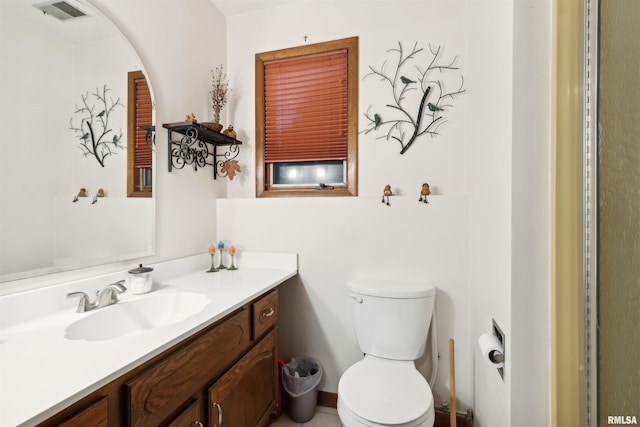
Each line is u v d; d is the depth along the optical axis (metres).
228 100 1.95
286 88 1.89
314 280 1.71
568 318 0.70
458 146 1.56
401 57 1.65
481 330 1.19
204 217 1.77
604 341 0.61
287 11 1.85
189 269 1.61
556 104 0.70
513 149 0.75
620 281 0.55
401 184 1.65
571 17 0.68
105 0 1.18
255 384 1.28
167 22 1.49
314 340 1.72
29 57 0.92
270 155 1.92
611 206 0.58
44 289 0.94
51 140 0.98
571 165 0.69
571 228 0.69
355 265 1.64
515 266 0.75
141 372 0.73
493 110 0.97
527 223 0.75
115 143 1.22
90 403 0.62
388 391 1.12
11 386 0.58
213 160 1.86
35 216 0.94
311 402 1.58
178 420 0.84
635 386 0.51
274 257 1.76
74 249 1.06
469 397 1.45
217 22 1.88
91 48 1.12
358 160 1.73
